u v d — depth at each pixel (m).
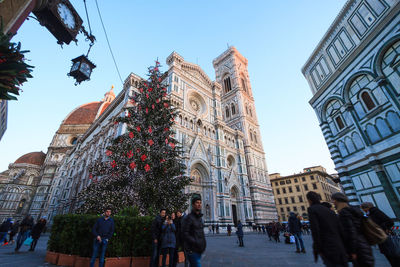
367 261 3.85
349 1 17.88
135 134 13.77
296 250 12.40
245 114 62.12
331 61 20.08
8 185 63.12
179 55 46.12
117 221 8.44
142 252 8.50
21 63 4.15
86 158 43.81
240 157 49.59
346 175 18.23
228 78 73.50
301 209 62.72
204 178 37.19
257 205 47.28
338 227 4.00
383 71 15.04
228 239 22.38
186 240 4.50
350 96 17.92
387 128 14.53
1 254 10.48
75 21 7.76
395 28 14.15
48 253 8.98
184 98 42.41
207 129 44.00
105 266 7.53
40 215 61.00
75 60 8.73
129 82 35.03
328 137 20.33
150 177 13.05
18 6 6.05
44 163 73.25
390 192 14.10
